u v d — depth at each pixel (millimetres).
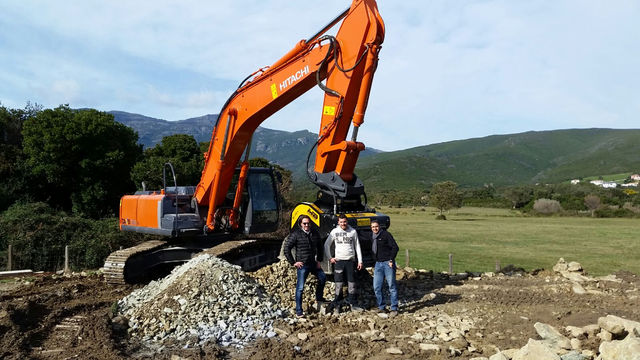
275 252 13156
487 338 6746
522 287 10930
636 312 8320
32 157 23328
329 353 5988
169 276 8461
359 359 5770
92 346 6211
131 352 6062
